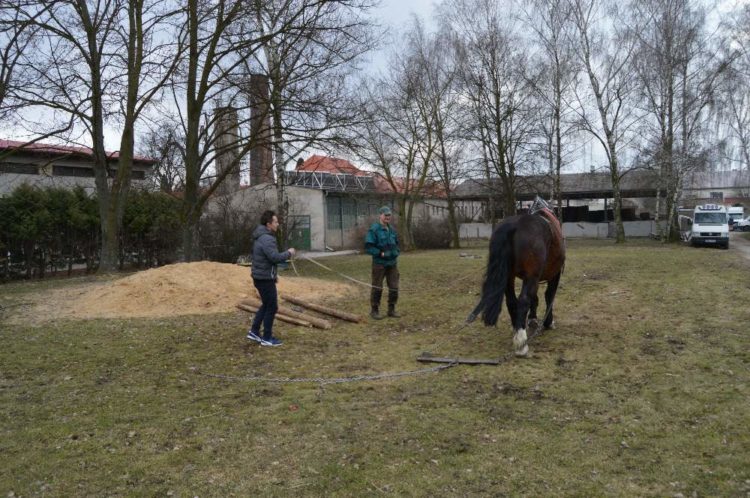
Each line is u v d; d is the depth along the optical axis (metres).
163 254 21.95
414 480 3.76
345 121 16.55
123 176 17.62
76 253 19.44
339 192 35.56
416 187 34.22
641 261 19.03
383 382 5.98
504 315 9.50
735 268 16.28
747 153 32.84
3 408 5.30
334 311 9.62
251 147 16.66
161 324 9.16
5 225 16.98
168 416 5.03
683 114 30.28
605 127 32.59
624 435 4.41
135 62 17.08
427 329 8.72
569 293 11.66
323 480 3.79
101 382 6.12
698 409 4.89
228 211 22.08
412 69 29.52
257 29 16.84
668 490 3.56
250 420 4.91
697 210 29.38
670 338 7.44
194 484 3.77
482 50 29.89
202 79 16.38
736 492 3.50
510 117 30.78
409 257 24.28
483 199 48.59
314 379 6.12
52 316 9.91
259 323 7.88
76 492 3.68
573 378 5.89
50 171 26.12
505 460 4.03
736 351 6.66
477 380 5.93
